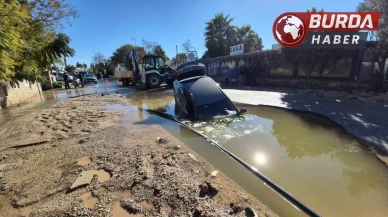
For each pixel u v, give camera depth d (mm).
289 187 2426
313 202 2168
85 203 2047
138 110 7055
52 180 2520
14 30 4457
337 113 5273
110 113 6520
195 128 4645
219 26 24875
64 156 3223
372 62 8539
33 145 3803
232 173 2664
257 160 3127
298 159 3135
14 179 2574
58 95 12211
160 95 10617
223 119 5188
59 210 1955
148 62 13742
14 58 5746
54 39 9703
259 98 7805
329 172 2746
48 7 8094
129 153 3232
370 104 6211
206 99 5582
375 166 2836
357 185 2447
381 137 3617
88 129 4684
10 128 5023
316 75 10359
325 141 3773
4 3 4090
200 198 2043
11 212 1971
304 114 5555
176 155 3107
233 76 15711
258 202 2021
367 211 2031
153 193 2160
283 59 11430
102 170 2725
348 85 8867
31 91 12273
